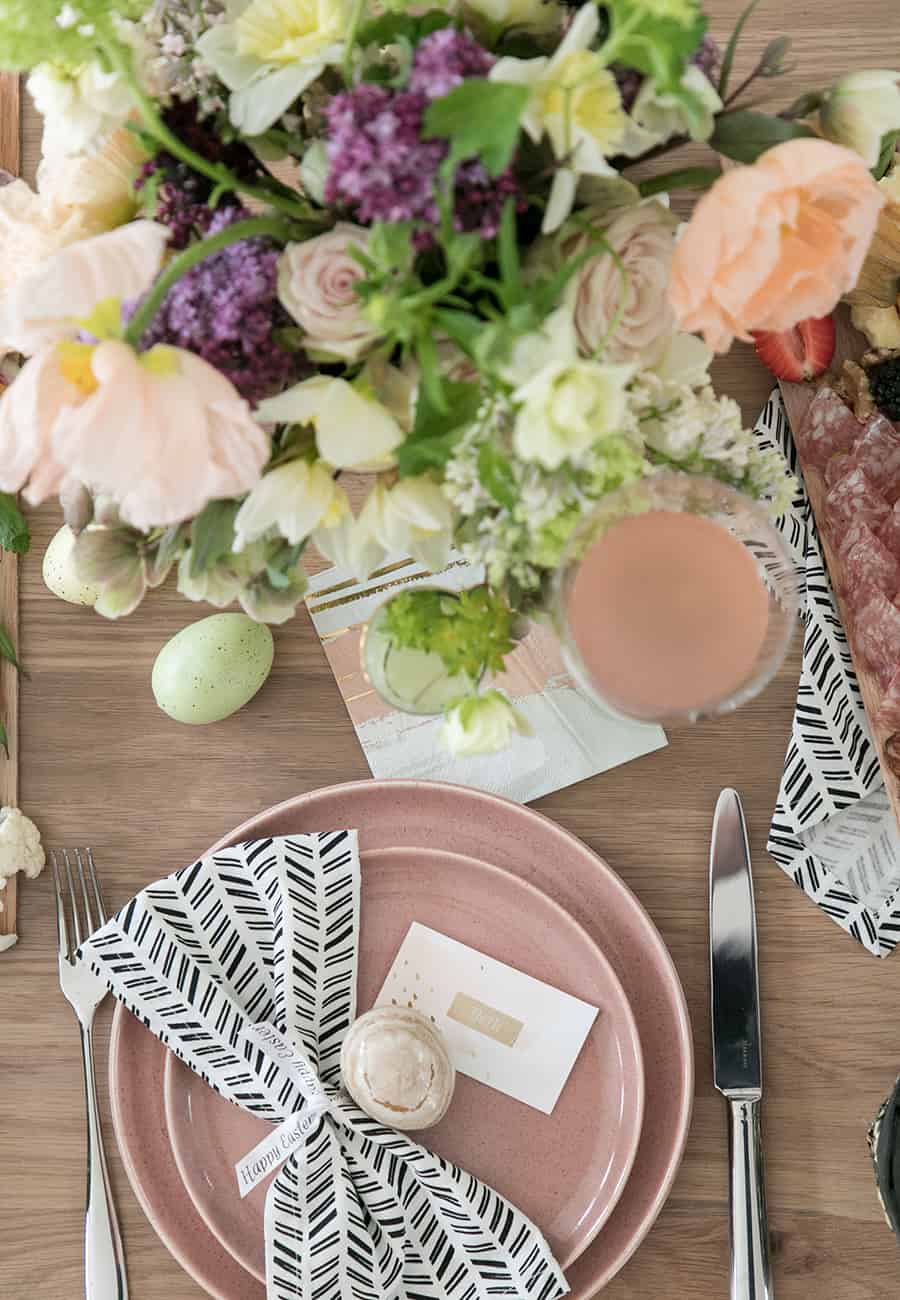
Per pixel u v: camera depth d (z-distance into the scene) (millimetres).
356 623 860
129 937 793
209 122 524
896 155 792
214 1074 779
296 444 536
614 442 491
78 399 455
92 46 463
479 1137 800
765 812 835
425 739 851
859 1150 797
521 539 523
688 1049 766
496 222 458
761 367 871
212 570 559
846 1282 783
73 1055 836
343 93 475
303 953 798
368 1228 765
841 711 824
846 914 816
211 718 839
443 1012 812
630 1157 753
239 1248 777
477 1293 756
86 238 548
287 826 832
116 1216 811
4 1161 826
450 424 490
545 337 425
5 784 860
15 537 855
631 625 566
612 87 448
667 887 835
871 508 798
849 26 872
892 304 823
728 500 574
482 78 442
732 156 540
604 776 847
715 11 875
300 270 469
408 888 830
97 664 875
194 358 452
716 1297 786
